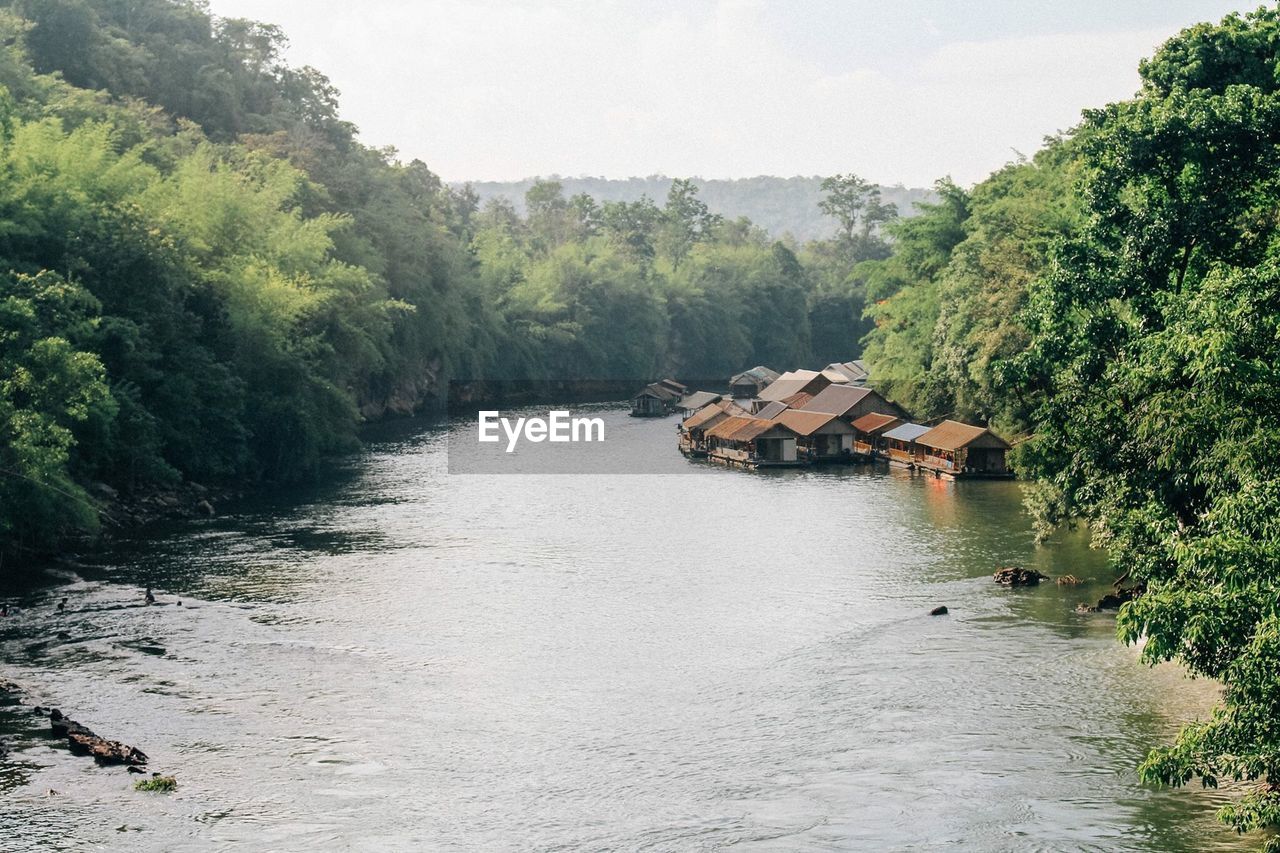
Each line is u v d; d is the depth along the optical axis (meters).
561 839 30.67
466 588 58.78
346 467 104.06
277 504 83.00
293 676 44.12
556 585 59.78
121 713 39.75
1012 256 87.81
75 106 105.19
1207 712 39.12
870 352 139.75
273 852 29.89
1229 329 29.89
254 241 101.56
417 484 94.62
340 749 37.00
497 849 30.09
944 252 124.75
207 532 71.62
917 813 31.97
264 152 130.12
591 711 40.66
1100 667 44.38
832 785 34.00
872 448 114.06
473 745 37.41
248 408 88.75
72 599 54.53
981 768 35.06
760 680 43.97
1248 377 28.39
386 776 34.91
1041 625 50.53
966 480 96.19
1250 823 24.53
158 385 78.44
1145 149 42.59
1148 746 36.53
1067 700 40.84
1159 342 34.28
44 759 35.59
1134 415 35.12
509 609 54.69
